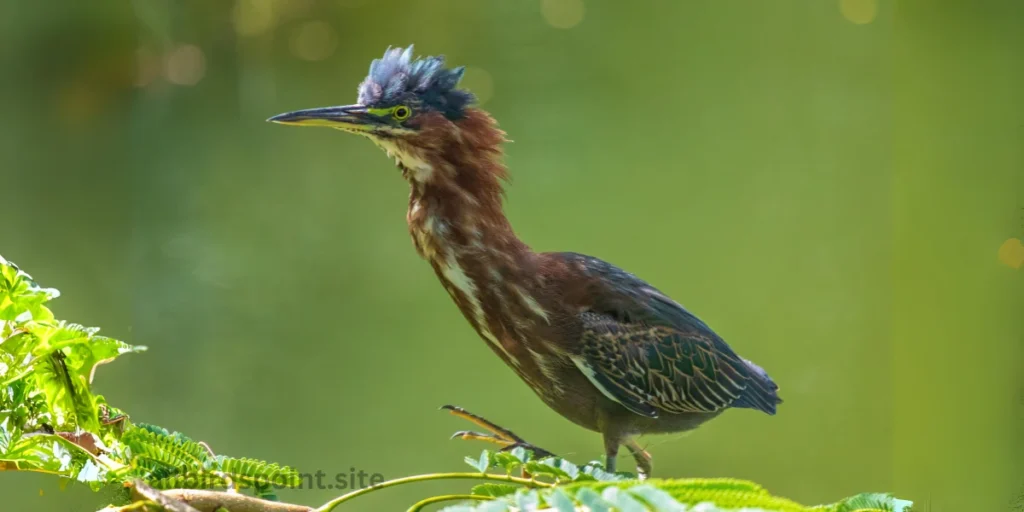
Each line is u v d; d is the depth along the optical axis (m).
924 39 18.70
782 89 19.45
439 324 13.61
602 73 20.12
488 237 6.51
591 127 18.52
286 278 14.38
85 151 18.31
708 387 7.05
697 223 16.17
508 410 12.09
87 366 3.83
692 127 18.52
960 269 14.81
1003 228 15.20
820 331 14.02
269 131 19.00
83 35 19.61
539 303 6.50
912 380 13.28
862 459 12.16
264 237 15.41
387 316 13.62
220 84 20.25
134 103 19.78
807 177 16.97
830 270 14.98
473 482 11.15
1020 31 18.34
